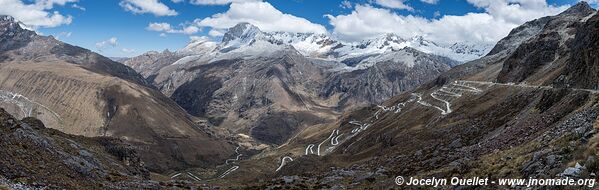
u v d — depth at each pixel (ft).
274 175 560.20
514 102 410.72
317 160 554.87
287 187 245.04
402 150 474.08
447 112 654.94
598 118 145.79
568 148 122.72
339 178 266.36
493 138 280.51
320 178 281.33
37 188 131.44
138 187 187.11
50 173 151.12
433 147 392.68
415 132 567.59
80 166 173.78
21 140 161.58
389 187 198.70
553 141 149.89
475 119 458.91
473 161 185.06
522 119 315.58
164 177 370.12
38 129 251.19
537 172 118.83
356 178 253.85
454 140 382.63
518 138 242.37
